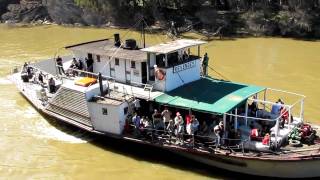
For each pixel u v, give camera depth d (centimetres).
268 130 2588
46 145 2884
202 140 2536
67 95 2942
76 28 6994
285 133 2478
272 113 2738
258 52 5312
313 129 2550
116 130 2739
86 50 3216
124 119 2731
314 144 2425
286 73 4362
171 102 2641
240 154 2381
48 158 2730
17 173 2573
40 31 6762
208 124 2644
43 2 7519
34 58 4959
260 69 4506
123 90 2891
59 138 2972
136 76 2972
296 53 5272
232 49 5488
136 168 2598
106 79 3144
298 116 3222
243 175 2455
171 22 6750
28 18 7456
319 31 6259
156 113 2641
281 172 2342
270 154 2350
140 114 2806
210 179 2461
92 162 2675
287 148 2394
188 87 2852
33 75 3747
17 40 6038
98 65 3192
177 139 2562
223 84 2881
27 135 3027
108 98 2800
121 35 6397
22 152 2805
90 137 2977
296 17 6334
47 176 2542
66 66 3697
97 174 2552
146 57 2934
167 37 6281
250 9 6806
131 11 6975
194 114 2670
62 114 3038
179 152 2580
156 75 2800
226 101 2592
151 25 6869
